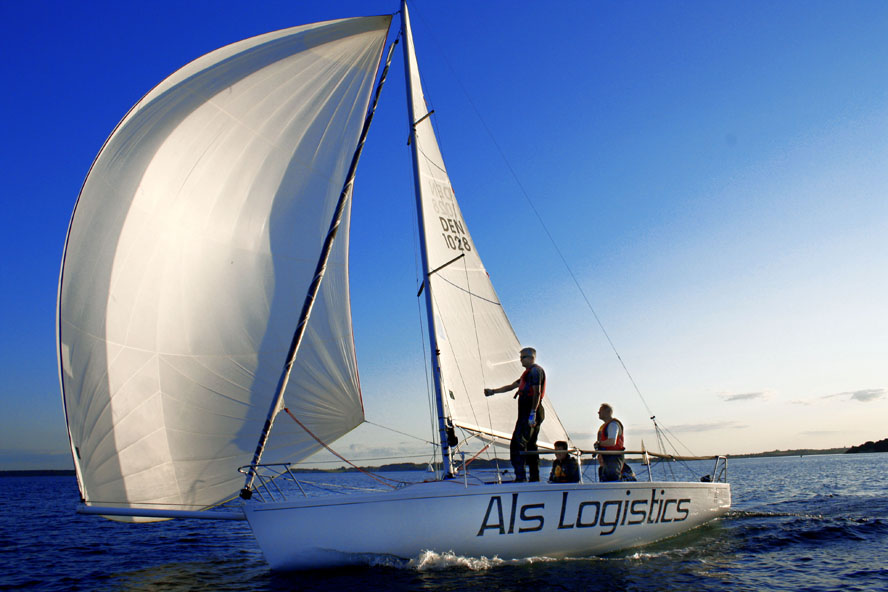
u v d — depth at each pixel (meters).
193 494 7.82
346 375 9.06
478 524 7.48
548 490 7.83
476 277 10.74
